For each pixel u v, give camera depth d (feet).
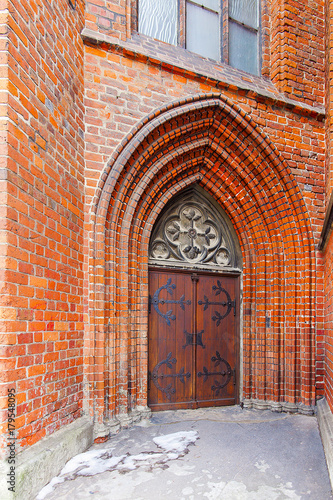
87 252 12.92
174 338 16.65
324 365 16.83
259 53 19.27
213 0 18.43
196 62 16.46
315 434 13.39
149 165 15.05
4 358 7.66
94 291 12.81
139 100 14.32
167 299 16.71
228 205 18.03
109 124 13.66
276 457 11.26
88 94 13.42
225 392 17.49
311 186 17.83
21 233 8.45
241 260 18.60
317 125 18.42
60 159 10.99
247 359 17.43
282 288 17.47
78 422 11.53
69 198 11.66
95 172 13.28
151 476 9.81
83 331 12.51
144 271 15.20
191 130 15.76
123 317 13.73
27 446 8.57
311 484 9.61
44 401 9.46
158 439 12.55
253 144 16.81
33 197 9.12
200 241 17.92
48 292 9.88
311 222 17.54
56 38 10.91
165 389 16.21
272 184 17.33
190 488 9.24
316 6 19.27
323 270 17.25
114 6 14.40
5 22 8.02
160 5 17.03
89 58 13.56
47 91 10.12
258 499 8.80
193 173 17.17
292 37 18.33
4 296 7.73
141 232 15.44
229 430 13.75
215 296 17.89
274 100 17.12
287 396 16.66
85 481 9.36
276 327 17.04
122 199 13.91
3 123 7.89
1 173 7.81
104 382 12.71
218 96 15.81
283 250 17.70
